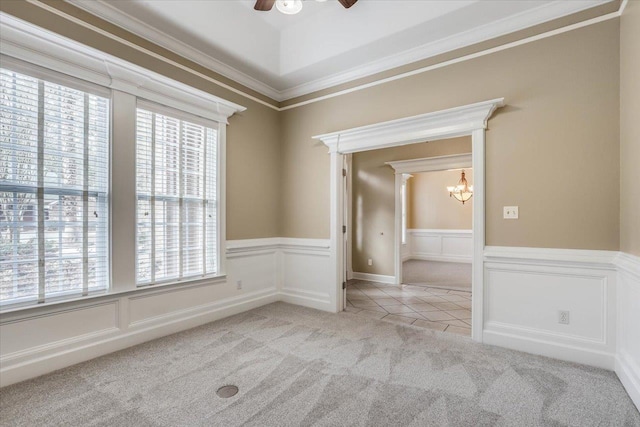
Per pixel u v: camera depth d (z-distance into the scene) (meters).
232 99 3.63
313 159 3.96
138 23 2.71
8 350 2.08
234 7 3.11
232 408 1.82
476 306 2.82
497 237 2.74
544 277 2.54
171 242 3.04
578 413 1.78
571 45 2.46
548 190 2.53
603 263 2.29
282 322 3.34
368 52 3.23
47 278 2.28
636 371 1.89
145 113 2.85
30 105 2.21
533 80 2.61
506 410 1.81
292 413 1.78
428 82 3.12
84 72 2.41
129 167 2.68
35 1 2.20
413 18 2.79
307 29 3.46
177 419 1.72
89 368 2.29
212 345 2.71
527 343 2.60
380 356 2.51
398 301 4.33
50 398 1.91
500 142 2.74
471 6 2.54
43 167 2.27
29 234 2.21
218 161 3.44
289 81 3.89
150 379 2.14
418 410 1.81
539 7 2.54
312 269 3.94
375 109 3.46
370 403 1.88
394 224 5.66
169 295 3.00
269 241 4.08
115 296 2.61
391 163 5.64
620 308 2.20
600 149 2.35
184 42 3.04
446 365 2.36
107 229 2.58
